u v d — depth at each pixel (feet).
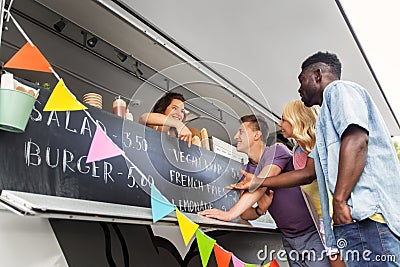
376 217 5.63
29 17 4.80
